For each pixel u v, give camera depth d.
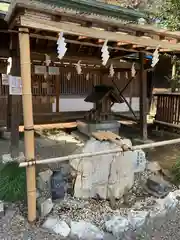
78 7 4.64
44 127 6.82
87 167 3.14
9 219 2.68
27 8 2.37
